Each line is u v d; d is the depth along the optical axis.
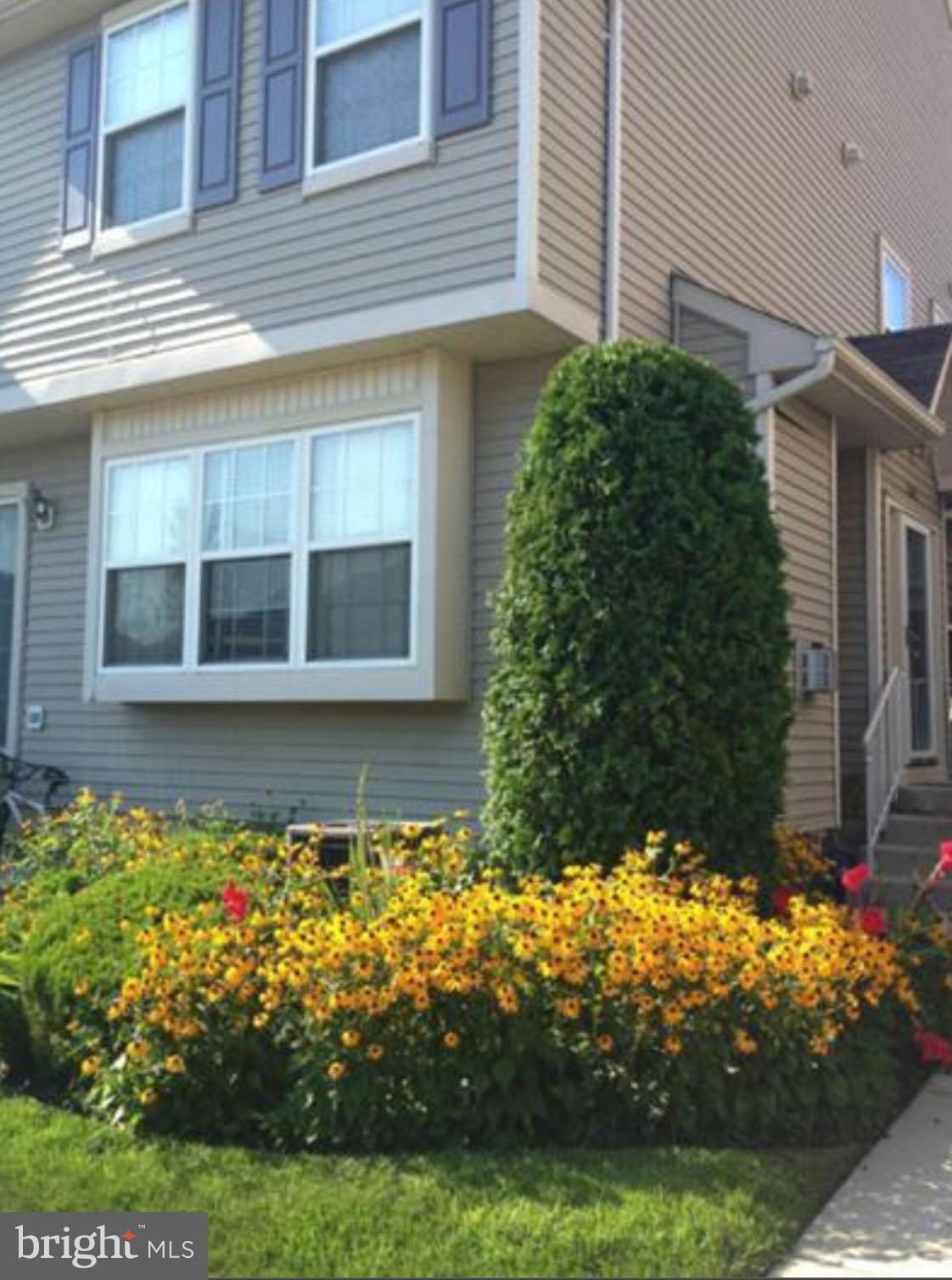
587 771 5.43
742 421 5.98
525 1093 4.27
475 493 7.66
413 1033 4.29
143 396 8.79
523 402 7.60
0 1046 5.07
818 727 8.73
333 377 7.97
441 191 7.32
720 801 5.50
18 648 10.21
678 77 8.55
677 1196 3.78
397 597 7.55
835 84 11.44
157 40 8.88
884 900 7.57
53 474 10.20
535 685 5.59
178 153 8.65
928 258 13.95
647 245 7.97
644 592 5.50
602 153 7.64
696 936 4.44
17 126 9.71
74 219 9.16
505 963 4.33
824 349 7.61
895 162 12.98
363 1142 4.19
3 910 5.93
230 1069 4.36
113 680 8.86
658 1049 4.29
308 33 8.02
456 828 7.45
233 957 4.47
